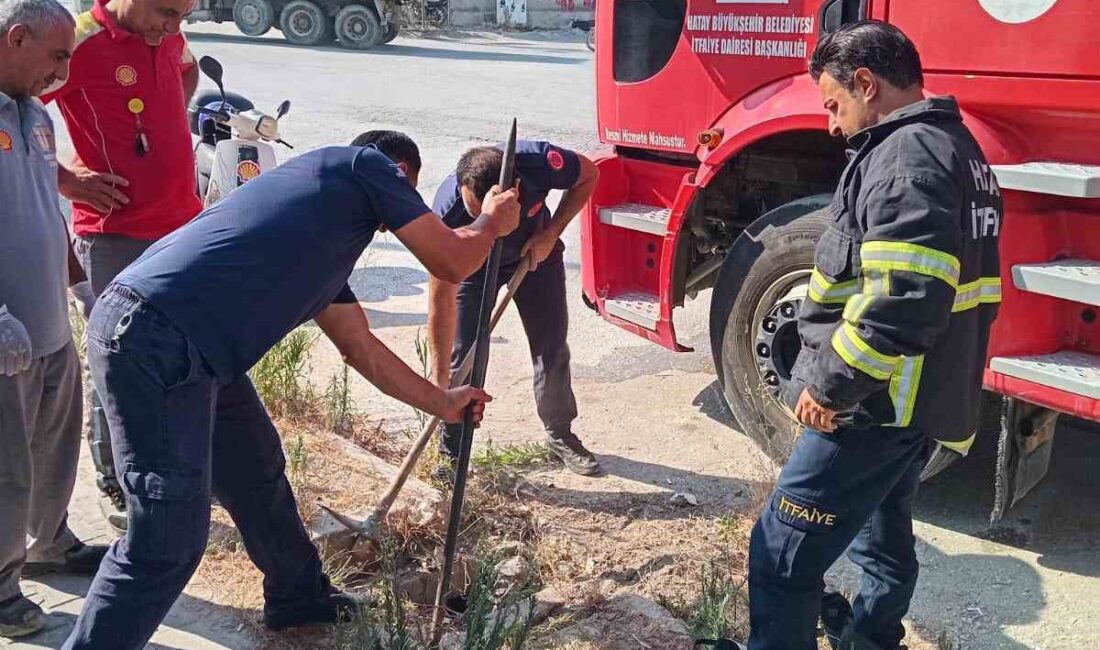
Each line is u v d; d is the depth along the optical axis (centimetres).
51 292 297
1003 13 336
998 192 265
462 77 1655
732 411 448
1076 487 425
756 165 452
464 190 365
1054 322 350
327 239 252
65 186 333
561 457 442
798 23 396
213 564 344
